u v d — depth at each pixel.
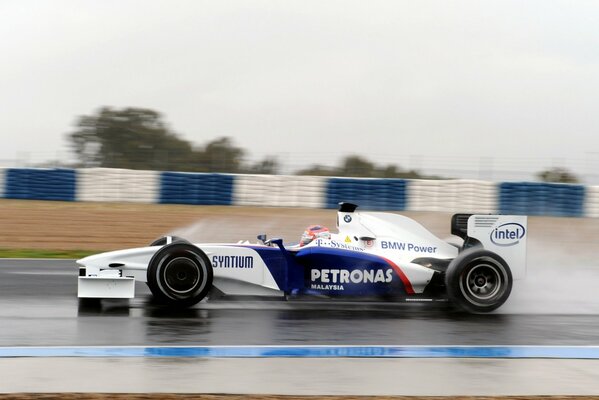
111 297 27.83
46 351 20.92
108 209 81.94
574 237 73.19
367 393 17.61
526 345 23.44
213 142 104.69
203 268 27.77
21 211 78.31
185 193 87.12
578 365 20.97
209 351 21.36
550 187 82.69
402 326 26.17
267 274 28.83
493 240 30.23
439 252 31.14
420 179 84.69
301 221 76.94
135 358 20.28
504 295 29.09
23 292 32.06
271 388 17.78
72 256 51.97
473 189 82.38
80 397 16.47
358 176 94.69
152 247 29.86
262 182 86.81
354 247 29.91
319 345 22.59
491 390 18.16
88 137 121.31
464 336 24.66
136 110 125.25
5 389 17.05
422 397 17.27
